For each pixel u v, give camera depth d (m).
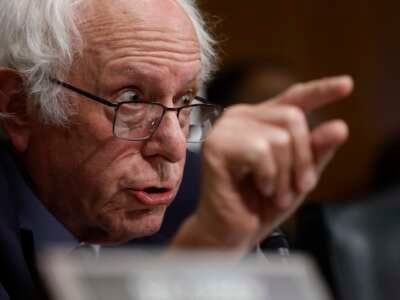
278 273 0.96
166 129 2.11
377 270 1.93
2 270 2.01
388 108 6.08
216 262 0.94
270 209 1.26
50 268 0.89
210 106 2.25
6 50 2.17
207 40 2.39
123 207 2.15
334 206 2.07
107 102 2.09
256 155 1.17
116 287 0.90
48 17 2.10
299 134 1.17
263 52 5.93
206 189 1.25
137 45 2.08
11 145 2.26
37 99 2.15
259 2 5.92
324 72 6.06
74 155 2.14
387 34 6.09
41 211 2.18
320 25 6.04
